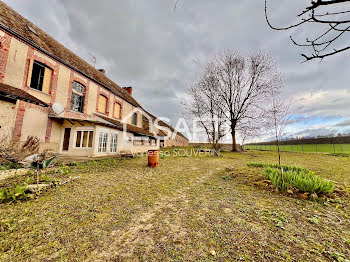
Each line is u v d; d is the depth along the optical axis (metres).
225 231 2.43
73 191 4.02
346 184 4.98
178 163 10.09
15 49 7.74
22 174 5.36
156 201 3.62
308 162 10.88
